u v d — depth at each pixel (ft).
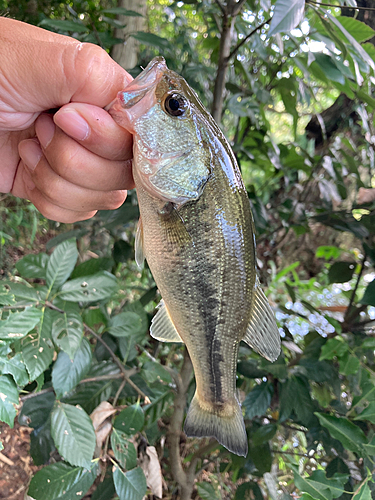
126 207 0.99
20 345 0.76
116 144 0.60
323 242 2.02
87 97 0.57
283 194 1.64
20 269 0.83
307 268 2.12
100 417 0.89
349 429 0.85
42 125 0.60
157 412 1.05
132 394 0.98
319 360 1.01
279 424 1.11
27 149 0.64
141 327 0.99
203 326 0.68
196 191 0.64
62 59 0.54
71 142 0.59
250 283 0.69
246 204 0.67
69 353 0.75
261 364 0.96
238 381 1.16
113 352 1.02
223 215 0.65
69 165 0.60
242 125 1.32
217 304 0.68
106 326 0.96
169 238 0.65
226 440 0.73
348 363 1.00
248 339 0.72
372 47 0.95
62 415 0.77
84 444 0.76
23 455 1.31
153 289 1.21
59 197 0.66
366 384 0.95
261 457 1.05
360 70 0.84
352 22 0.94
